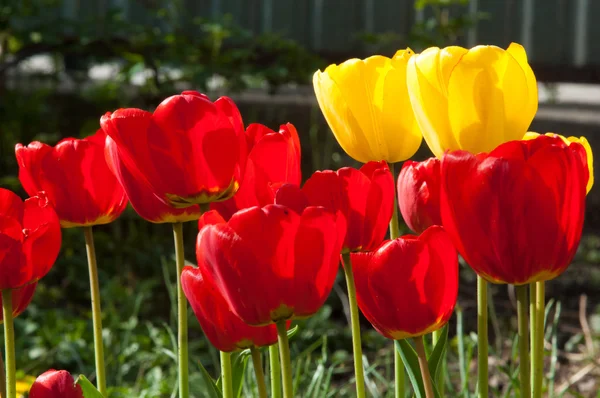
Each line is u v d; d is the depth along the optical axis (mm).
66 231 3270
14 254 942
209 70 3438
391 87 1017
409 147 1032
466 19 3996
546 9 5449
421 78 947
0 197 976
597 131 5371
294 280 876
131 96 4828
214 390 992
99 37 3480
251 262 867
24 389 1698
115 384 2082
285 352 892
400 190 1042
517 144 895
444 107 944
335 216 888
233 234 864
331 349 2484
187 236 3367
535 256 887
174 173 942
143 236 3311
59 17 3498
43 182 1026
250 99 5711
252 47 3824
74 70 5039
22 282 956
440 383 1104
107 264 3135
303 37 5664
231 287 875
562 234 887
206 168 943
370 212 966
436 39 4004
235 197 975
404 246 909
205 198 953
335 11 5598
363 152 1032
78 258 3131
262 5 5684
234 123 953
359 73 1015
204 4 5629
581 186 886
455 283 921
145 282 2830
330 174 958
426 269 911
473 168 884
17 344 2414
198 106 934
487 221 886
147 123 935
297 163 987
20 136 4090
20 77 5031
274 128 4965
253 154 966
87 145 1025
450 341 2186
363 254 920
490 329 2479
